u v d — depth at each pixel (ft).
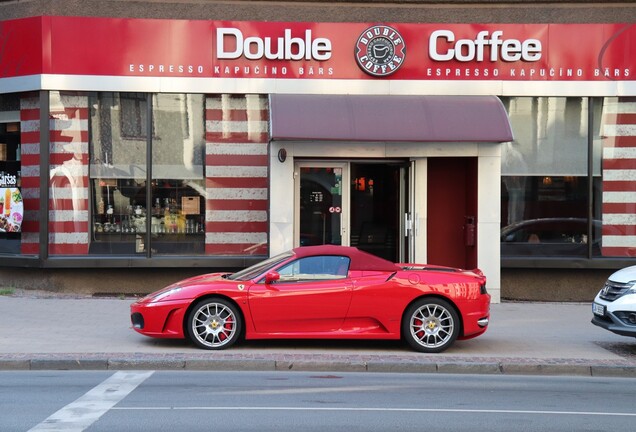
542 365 32.07
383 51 49.11
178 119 49.52
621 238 50.16
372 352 34.19
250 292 33.53
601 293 35.45
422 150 47.70
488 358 33.06
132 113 49.24
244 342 36.04
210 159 49.65
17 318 40.83
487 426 22.81
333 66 49.16
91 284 49.16
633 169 50.16
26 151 49.39
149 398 25.90
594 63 49.47
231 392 27.12
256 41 48.88
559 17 49.44
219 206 49.73
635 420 23.90
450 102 47.34
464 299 34.04
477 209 48.01
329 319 33.65
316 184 50.26
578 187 50.26
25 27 48.39
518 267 49.29
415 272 34.35
